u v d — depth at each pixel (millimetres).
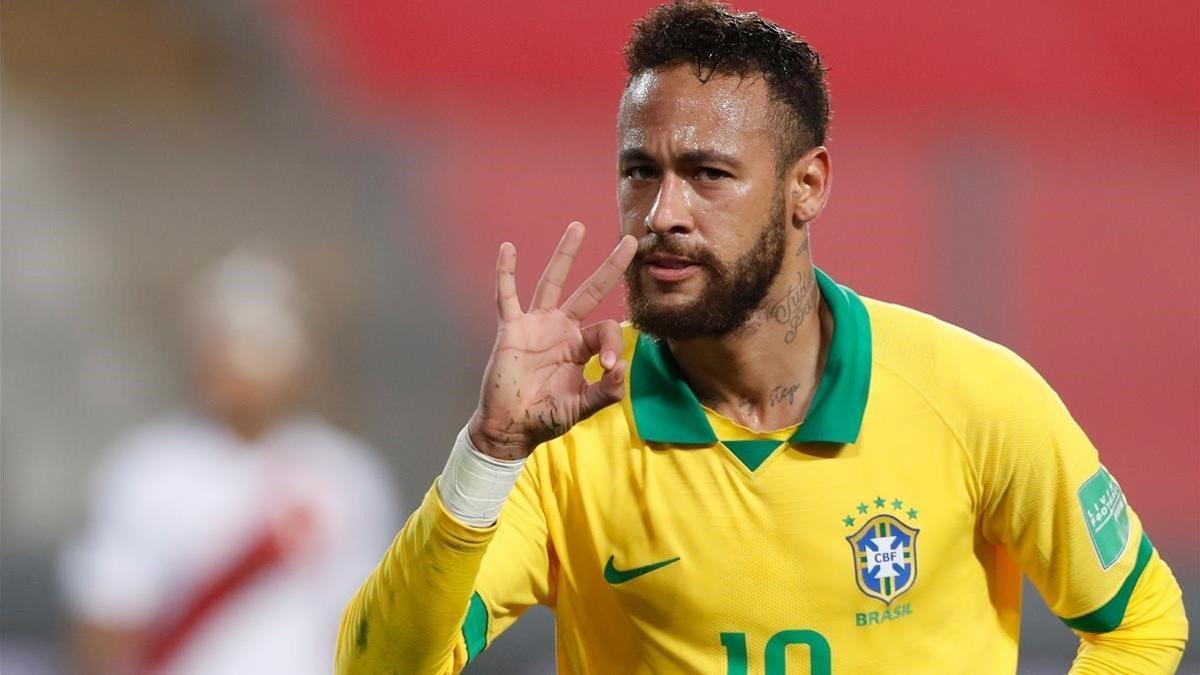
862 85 30453
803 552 9750
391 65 30719
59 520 26047
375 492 18203
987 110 30562
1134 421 27203
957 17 30953
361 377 26453
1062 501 9875
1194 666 24609
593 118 30297
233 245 28531
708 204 9383
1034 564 10148
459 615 9492
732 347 9820
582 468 10062
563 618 10438
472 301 27781
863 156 28922
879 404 9828
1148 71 30875
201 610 17203
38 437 26547
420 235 28375
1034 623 23312
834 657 9852
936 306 27562
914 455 9805
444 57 30875
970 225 28125
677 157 9344
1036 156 29422
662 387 10016
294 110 29922
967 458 9812
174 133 29344
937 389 9852
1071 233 28281
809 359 10023
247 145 29469
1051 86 30594
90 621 17203
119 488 17531
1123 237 28375
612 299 24906
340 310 27141
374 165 29016
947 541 9867
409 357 26875
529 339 9336
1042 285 27750
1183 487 27000
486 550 9555
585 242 28391
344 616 10047
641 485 9930
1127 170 29344
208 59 30125
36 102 29328
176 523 17281
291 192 28891
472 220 28625
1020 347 27391
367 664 9711
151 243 28531
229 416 17625
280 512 17344
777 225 9617
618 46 30906
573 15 31000
